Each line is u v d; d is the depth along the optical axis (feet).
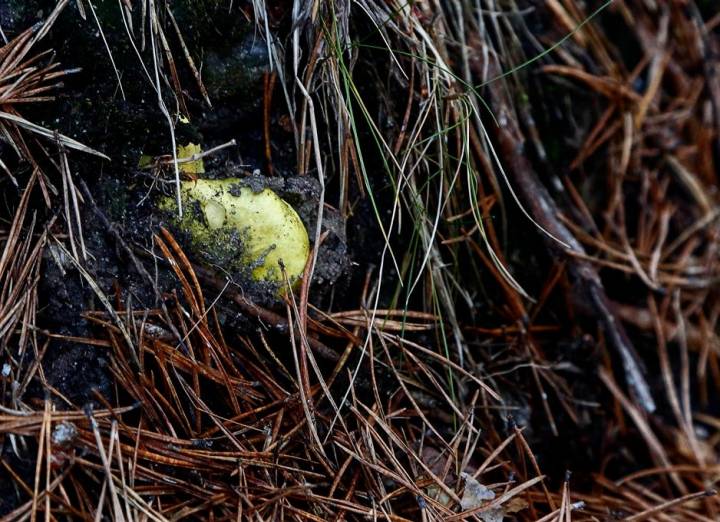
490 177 2.54
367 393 2.38
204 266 2.28
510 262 2.61
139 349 2.22
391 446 2.31
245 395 2.29
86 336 2.24
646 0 2.89
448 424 2.45
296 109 2.41
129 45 2.26
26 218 2.27
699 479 2.61
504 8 2.66
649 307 2.75
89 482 2.18
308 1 2.34
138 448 2.18
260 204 2.28
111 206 2.26
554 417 2.57
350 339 2.37
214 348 2.27
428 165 2.44
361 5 2.37
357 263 2.41
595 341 2.62
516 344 2.56
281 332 2.30
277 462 2.24
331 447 2.30
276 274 2.29
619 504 2.48
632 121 2.81
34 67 2.24
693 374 2.78
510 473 2.38
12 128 2.23
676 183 2.87
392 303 2.42
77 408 2.19
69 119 2.25
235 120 2.39
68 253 2.24
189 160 2.25
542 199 2.57
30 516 2.13
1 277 2.25
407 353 2.38
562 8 2.74
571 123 2.75
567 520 2.26
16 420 2.15
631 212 2.81
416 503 2.30
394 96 2.46
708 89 2.92
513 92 2.64
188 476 2.21
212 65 2.35
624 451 2.60
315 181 2.37
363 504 2.27
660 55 2.87
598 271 2.72
